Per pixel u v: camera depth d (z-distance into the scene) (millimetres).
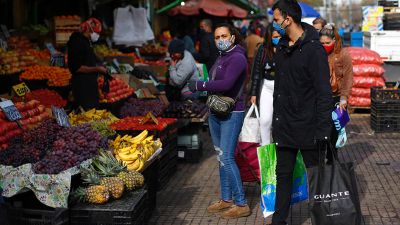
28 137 5461
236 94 6031
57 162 4973
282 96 5227
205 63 12492
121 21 14500
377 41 13719
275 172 5578
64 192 4812
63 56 10641
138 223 5055
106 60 13102
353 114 13125
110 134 6824
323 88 5016
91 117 7676
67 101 9344
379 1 15180
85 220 4836
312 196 5121
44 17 13516
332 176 5105
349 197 5094
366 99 13016
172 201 6902
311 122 5137
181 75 9656
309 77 5117
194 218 6273
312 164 5246
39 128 5609
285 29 5168
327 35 6926
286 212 5367
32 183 4859
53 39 12547
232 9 18438
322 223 5098
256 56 6723
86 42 8664
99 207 4844
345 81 6918
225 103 5898
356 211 5090
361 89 13031
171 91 9977
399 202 6766
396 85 11414
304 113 5141
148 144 6273
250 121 6555
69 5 13938
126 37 14484
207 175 8109
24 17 12695
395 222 6090
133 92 10375
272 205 5727
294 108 5152
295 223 6059
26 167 4945
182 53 9719
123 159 5777
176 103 9227
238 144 6578
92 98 8680
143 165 5875
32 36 12211
